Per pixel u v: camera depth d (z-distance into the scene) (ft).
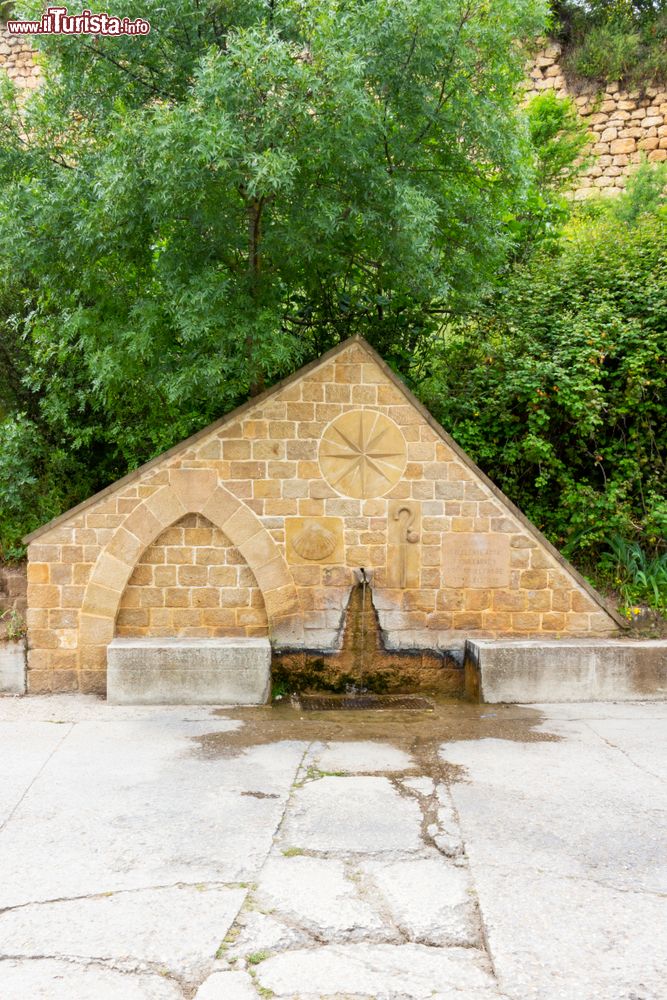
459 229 28.09
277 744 20.40
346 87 20.90
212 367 22.93
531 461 29.35
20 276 27.09
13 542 28.68
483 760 19.20
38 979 10.67
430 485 25.58
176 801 16.61
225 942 11.51
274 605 25.20
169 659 23.82
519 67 26.89
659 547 28.89
